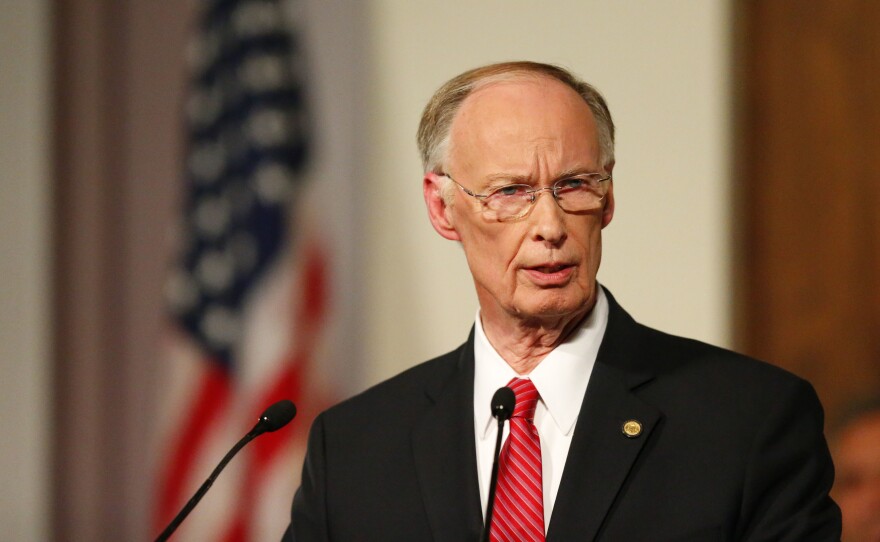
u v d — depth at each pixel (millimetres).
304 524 6773
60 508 15219
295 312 14094
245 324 14148
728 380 6371
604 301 6805
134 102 15148
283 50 14469
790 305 13242
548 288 6262
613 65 13703
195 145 14734
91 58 15406
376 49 14539
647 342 6734
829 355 13172
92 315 15203
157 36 15070
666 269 13375
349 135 14312
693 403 6297
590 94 6641
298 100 14406
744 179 13375
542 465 6340
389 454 6738
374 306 14242
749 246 13328
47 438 15305
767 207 13336
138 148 15086
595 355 6594
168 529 6184
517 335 6637
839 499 9461
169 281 14719
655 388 6438
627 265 13477
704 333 13266
